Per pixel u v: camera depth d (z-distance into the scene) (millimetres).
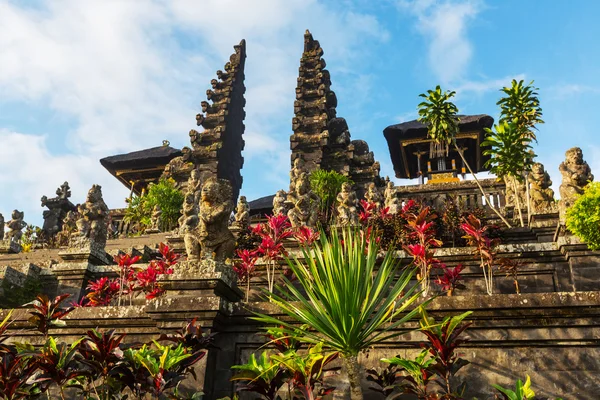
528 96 16797
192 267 6422
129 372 4742
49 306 5770
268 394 4680
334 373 5797
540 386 5262
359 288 4648
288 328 5383
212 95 38531
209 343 5543
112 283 8758
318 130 31438
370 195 16594
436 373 4684
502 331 5574
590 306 5348
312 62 35781
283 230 8953
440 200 20078
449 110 18078
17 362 4875
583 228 8547
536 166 14930
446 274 7660
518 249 9383
